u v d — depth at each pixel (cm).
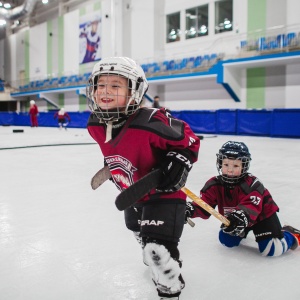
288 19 1388
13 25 3025
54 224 244
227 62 1464
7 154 680
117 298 143
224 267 173
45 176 438
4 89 2816
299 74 1380
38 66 2705
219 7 1622
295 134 1117
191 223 186
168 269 127
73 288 151
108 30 2116
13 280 159
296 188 363
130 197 110
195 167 508
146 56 1933
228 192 188
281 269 171
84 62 2298
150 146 129
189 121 1462
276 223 185
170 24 1831
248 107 1536
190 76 1608
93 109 127
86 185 382
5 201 309
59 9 2459
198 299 141
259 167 509
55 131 1565
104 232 227
